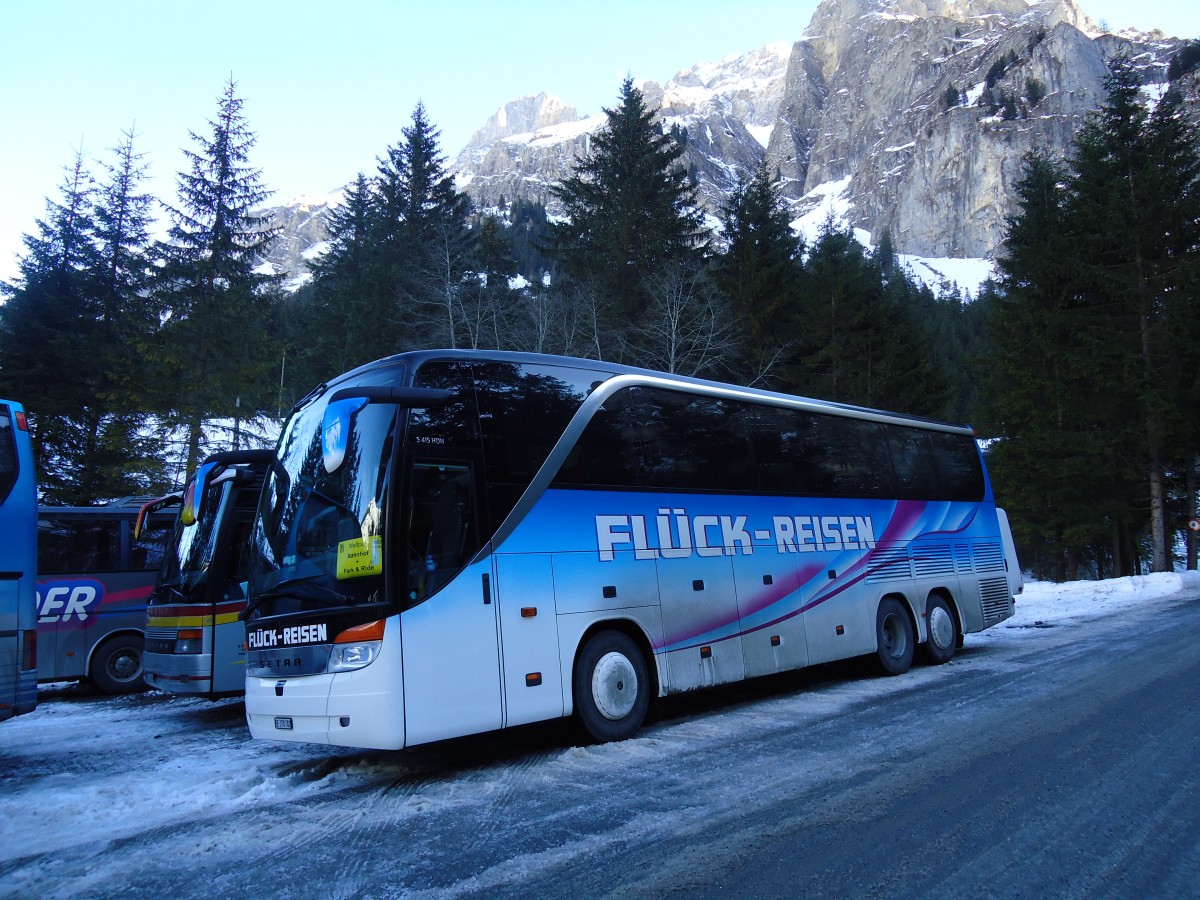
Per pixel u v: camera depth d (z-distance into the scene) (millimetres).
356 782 6348
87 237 31188
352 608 5863
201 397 25016
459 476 6500
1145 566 44219
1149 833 4488
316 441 6793
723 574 8562
